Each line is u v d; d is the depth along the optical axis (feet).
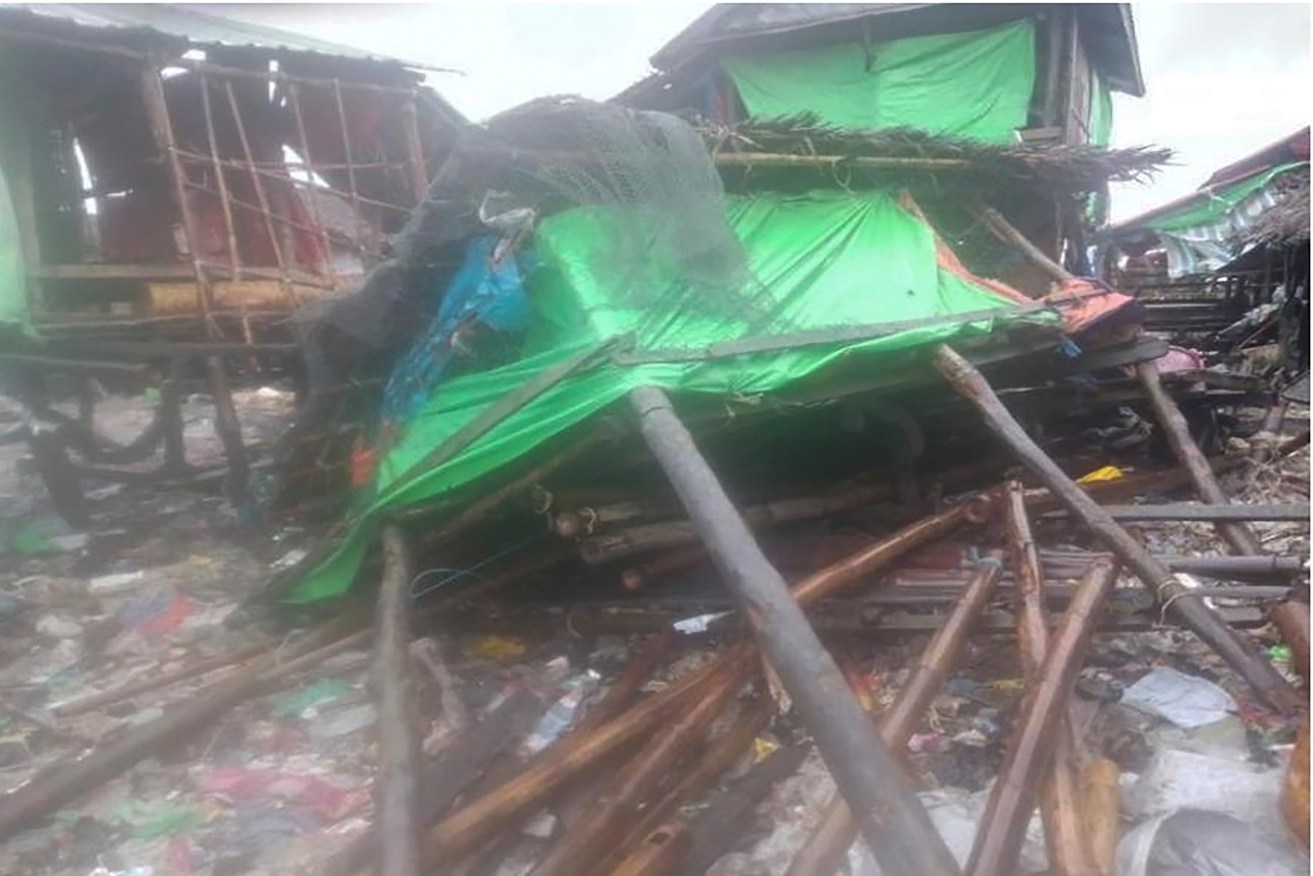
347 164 35.55
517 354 22.79
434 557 23.58
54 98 32.40
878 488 25.76
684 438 16.69
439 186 21.67
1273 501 29.37
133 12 34.78
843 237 26.30
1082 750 14.11
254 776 16.51
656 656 18.86
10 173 29.96
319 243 35.22
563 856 11.99
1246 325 66.74
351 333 25.21
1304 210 57.16
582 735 15.15
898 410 24.81
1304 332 58.59
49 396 35.68
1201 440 33.96
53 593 26.27
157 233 35.86
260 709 19.20
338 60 34.83
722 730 16.44
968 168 30.35
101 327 29.84
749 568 13.44
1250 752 14.84
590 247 21.18
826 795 14.64
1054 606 18.62
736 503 24.22
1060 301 28.60
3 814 14.96
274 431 46.80
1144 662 18.22
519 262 21.56
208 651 22.45
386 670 16.56
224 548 30.53
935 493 26.68
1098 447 34.27
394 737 14.23
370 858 12.37
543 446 19.75
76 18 31.73
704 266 21.67
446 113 37.88
